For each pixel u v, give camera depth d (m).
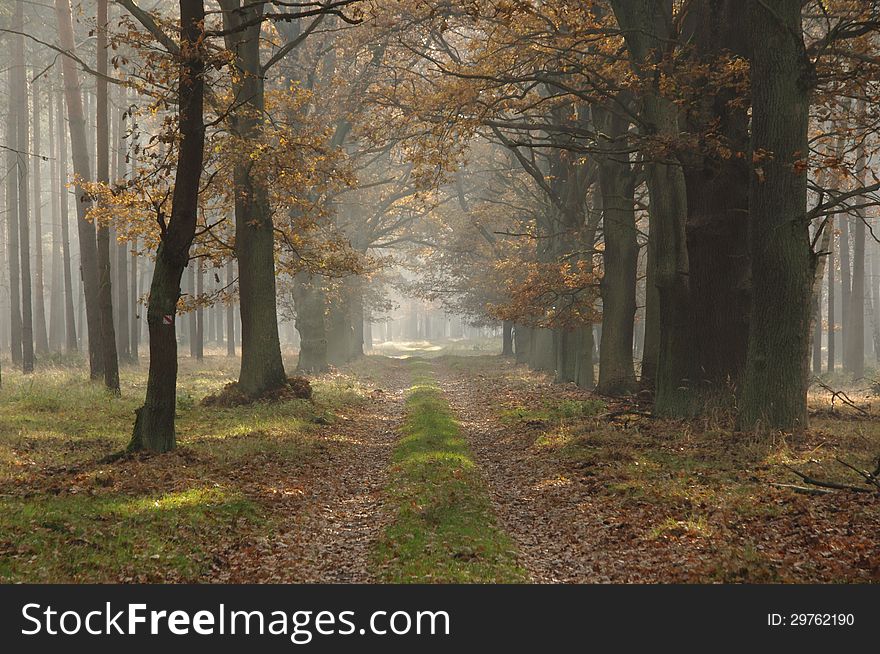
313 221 24.39
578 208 30.53
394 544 9.99
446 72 19.73
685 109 17.11
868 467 12.83
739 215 18.42
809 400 24.31
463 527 10.74
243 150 19.94
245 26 14.82
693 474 13.32
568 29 19.14
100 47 25.27
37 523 9.80
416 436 18.84
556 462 15.56
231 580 8.81
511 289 30.78
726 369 18.72
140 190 16.59
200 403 24.33
